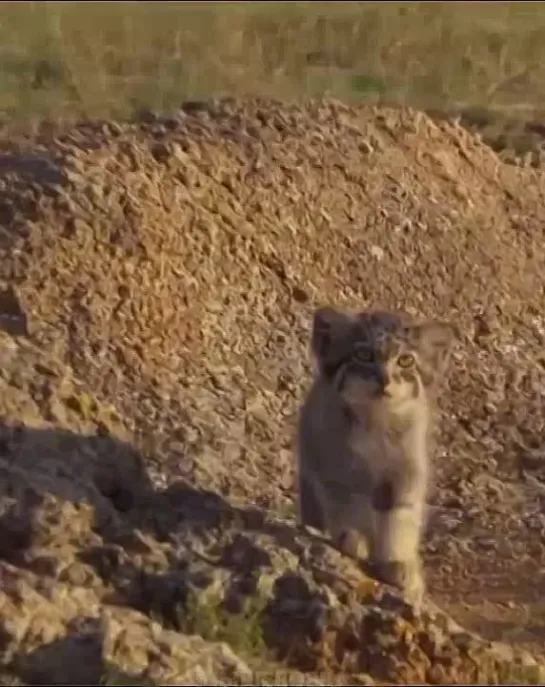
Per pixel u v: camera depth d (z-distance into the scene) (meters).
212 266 17.62
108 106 24.02
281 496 14.62
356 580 10.78
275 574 10.59
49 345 15.45
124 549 11.09
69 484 11.81
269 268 18.28
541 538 14.61
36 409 13.35
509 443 17.05
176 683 9.39
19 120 22.34
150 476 13.51
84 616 10.28
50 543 11.12
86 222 16.70
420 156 21.50
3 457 12.22
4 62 26.16
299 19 33.00
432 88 28.47
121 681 9.36
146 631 10.02
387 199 20.17
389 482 11.62
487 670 10.17
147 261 16.80
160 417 15.31
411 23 33.38
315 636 10.18
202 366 16.56
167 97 25.11
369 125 21.27
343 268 19.06
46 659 9.81
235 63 28.73
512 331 19.55
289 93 26.08
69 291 16.11
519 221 21.75
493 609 12.79
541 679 10.27
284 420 16.39
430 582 13.46
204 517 11.87
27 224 16.50
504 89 29.48
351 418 11.51
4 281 15.93
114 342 15.96
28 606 10.21
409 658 10.12
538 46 32.69
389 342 11.28
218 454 15.08
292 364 17.27
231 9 35.16
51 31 28.86
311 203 19.31
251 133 19.84
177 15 33.41
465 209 21.11
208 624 10.28
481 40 32.53
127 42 29.48
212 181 18.59
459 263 20.08
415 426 11.54
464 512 15.21
